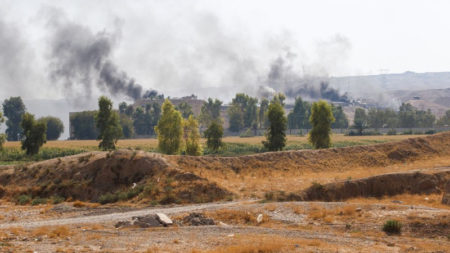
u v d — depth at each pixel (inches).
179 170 2252.7
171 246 845.8
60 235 1021.8
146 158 2402.8
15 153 4894.2
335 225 1216.2
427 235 1088.2
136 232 1055.0
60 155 4793.3
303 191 2074.3
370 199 2095.2
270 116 4072.3
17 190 2345.0
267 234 1016.9
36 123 4694.9
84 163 2502.5
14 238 983.6
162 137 4148.6
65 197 2244.1
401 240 1007.0
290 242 877.2
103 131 4490.7
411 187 2239.2
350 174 2758.4
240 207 1477.6
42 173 2497.5
